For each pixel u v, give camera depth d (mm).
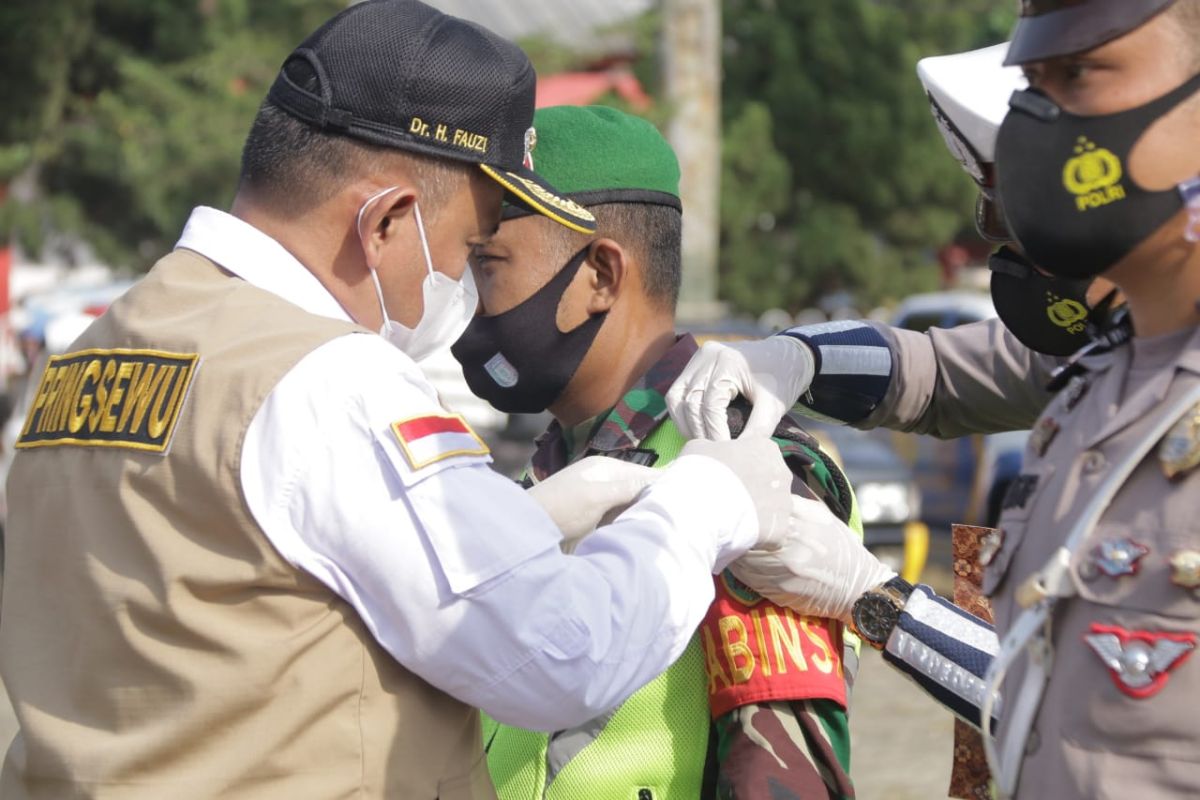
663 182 2863
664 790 2596
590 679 2260
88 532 2262
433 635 2197
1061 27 1836
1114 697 1806
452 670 2225
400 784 2236
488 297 2824
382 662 2248
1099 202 1842
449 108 2400
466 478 2248
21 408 12445
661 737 2605
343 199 2389
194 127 18281
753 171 22906
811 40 23281
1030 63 1872
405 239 2426
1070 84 1866
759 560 2520
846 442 10148
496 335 2840
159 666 2186
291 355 2219
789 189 23578
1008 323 2531
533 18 26250
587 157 2785
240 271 2393
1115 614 1818
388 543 2176
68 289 21141
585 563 2301
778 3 23578
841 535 2578
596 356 2855
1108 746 1814
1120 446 1886
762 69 23656
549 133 2807
